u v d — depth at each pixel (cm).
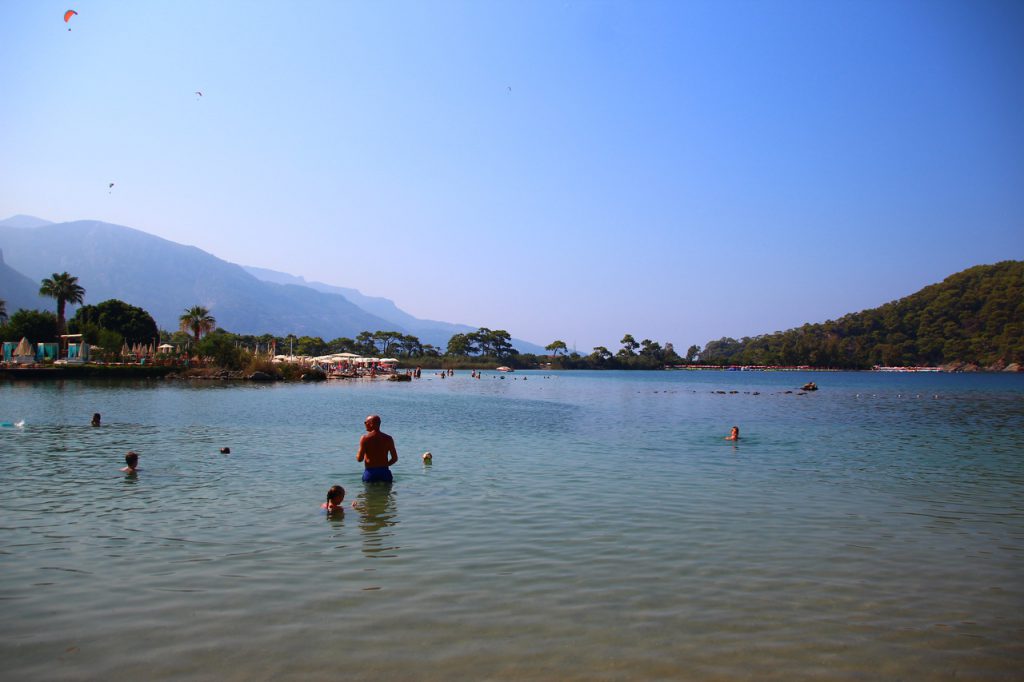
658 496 1350
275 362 7775
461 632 652
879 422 3362
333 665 577
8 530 1026
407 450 2091
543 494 1364
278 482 1465
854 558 928
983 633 672
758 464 1817
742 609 727
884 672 584
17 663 574
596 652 611
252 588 772
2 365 6450
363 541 986
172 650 604
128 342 10594
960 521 1158
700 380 13262
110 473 1557
